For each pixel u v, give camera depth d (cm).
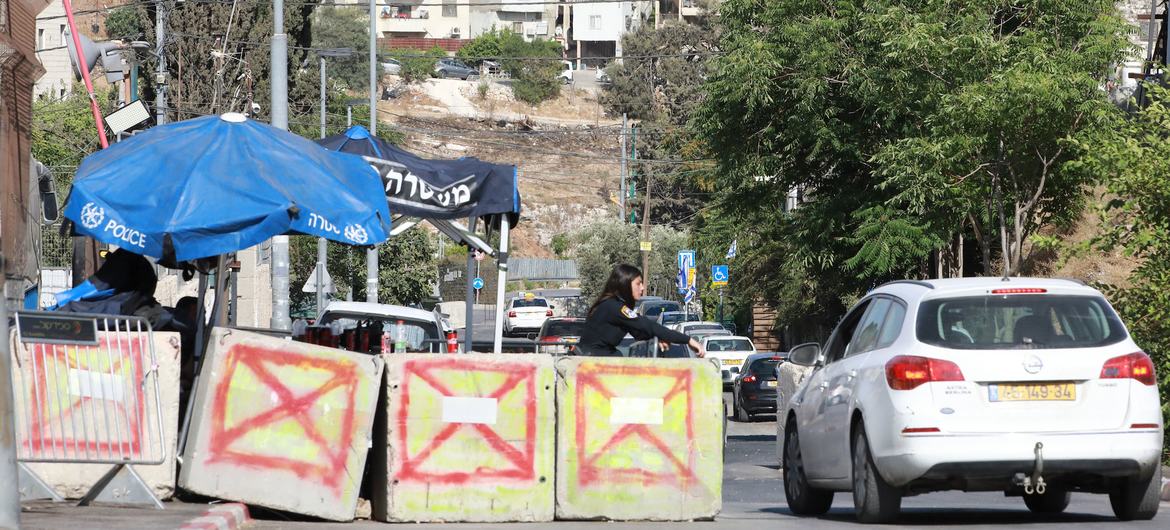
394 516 1570
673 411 1645
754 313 8481
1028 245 5384
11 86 2536
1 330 1133
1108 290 2775
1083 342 1521
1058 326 1533
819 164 4912
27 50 2620
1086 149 2844
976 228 4016
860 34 4278
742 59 4544
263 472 1531
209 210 1567
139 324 1505
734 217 5459
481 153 18850
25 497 1480
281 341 1548
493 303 13825
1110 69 3825
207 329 1767
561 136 19550
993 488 1529
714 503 1645
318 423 1555
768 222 5494
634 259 12825
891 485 1536
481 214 2306
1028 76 3394
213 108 8038
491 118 19650
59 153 7238
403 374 1588
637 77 19250
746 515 1845
